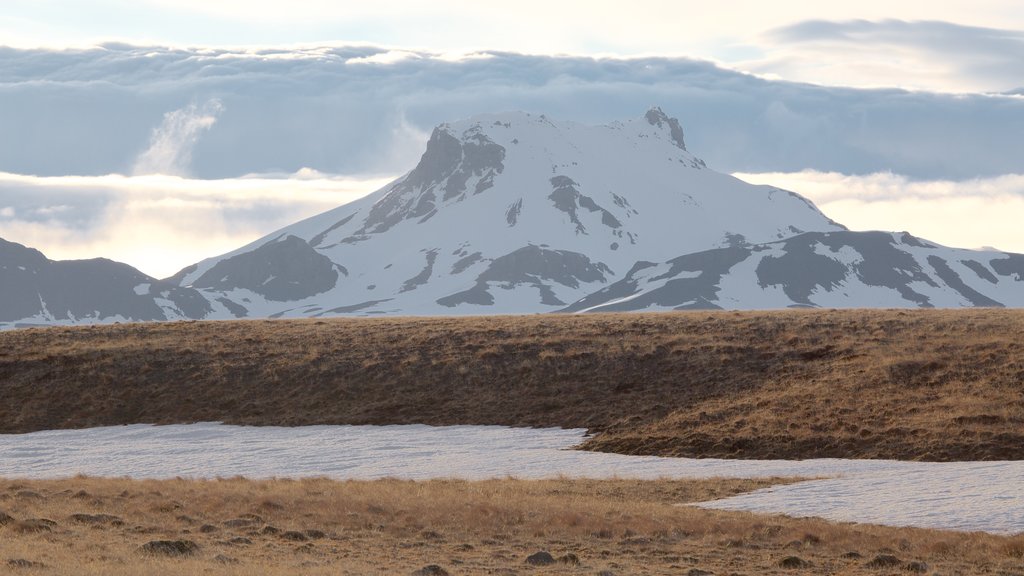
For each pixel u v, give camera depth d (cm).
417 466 6525
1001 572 3344
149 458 6962
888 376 7925
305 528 3866
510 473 6212
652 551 3644
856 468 6056
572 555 3412
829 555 3581
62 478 5997
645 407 7975
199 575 2702
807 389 7912
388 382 8912
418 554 3469
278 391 8869
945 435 6656
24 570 2645
